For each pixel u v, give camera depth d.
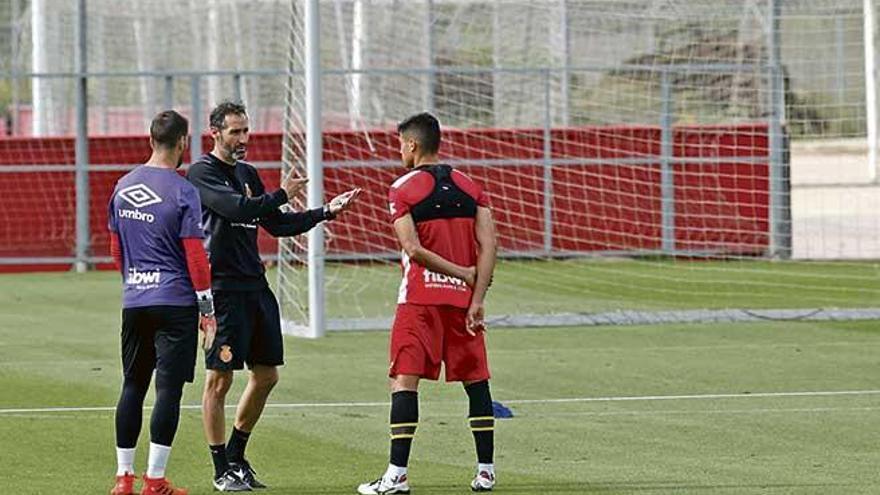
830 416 40.25
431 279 31.00
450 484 31.98
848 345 53.88
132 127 110.12
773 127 81.56
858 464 33.78
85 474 33.25
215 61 105.75
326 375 47.69
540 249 82.19
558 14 87.19
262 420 40.12
